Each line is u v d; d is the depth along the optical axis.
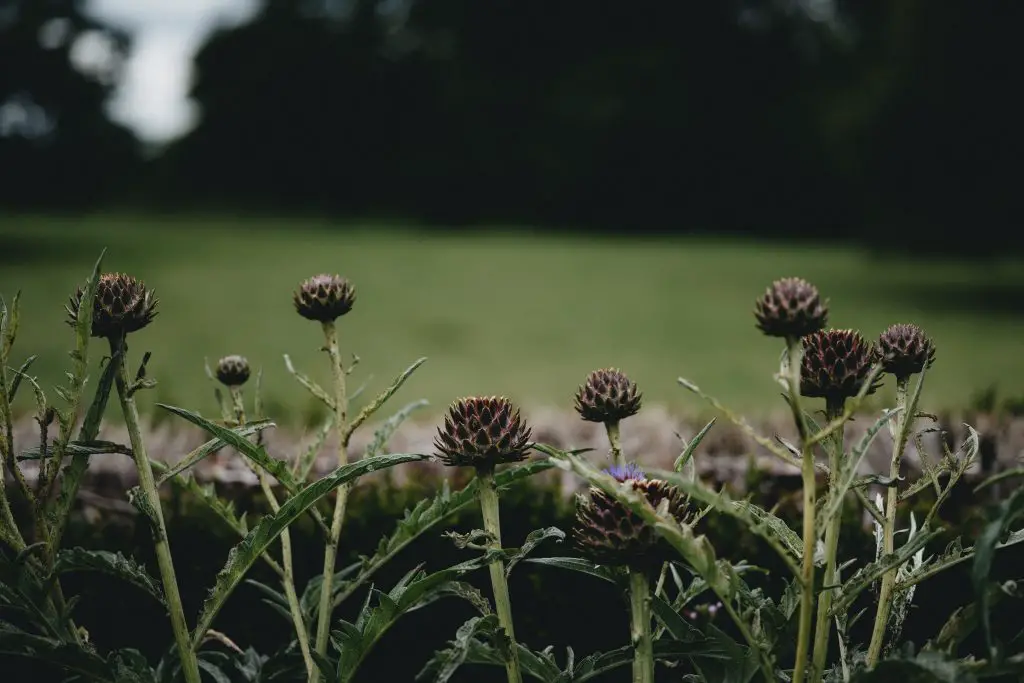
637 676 1.64
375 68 49.78
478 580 2.73
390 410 9.59
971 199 20.36
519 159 44.81
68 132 41.78
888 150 20.48
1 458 1.77
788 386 1.49
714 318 18.16
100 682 1.76
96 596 2.69
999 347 14.48
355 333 16.25
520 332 16.53
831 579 1.62
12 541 1.76
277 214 51.31
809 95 40.47
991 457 3.09
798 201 40.69
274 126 50.94
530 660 1.81
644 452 3.56
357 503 2.92
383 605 1.70
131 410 1.75
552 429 3.83
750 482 3.10
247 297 20.83
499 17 44.28
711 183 41.41
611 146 41.78
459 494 1.82
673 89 40.94
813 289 1.50
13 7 37.03
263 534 1.74
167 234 37.44
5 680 2.48
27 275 23.77
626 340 15.73
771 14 40.47
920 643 2.57
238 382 2.29
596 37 43.78
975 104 19.55
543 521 2.76
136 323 1.75
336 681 1.74
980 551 1.41
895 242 21.47
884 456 3.22
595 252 32.22
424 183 46.47
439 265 27.52
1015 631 2.51
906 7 20.14
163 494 3.08
